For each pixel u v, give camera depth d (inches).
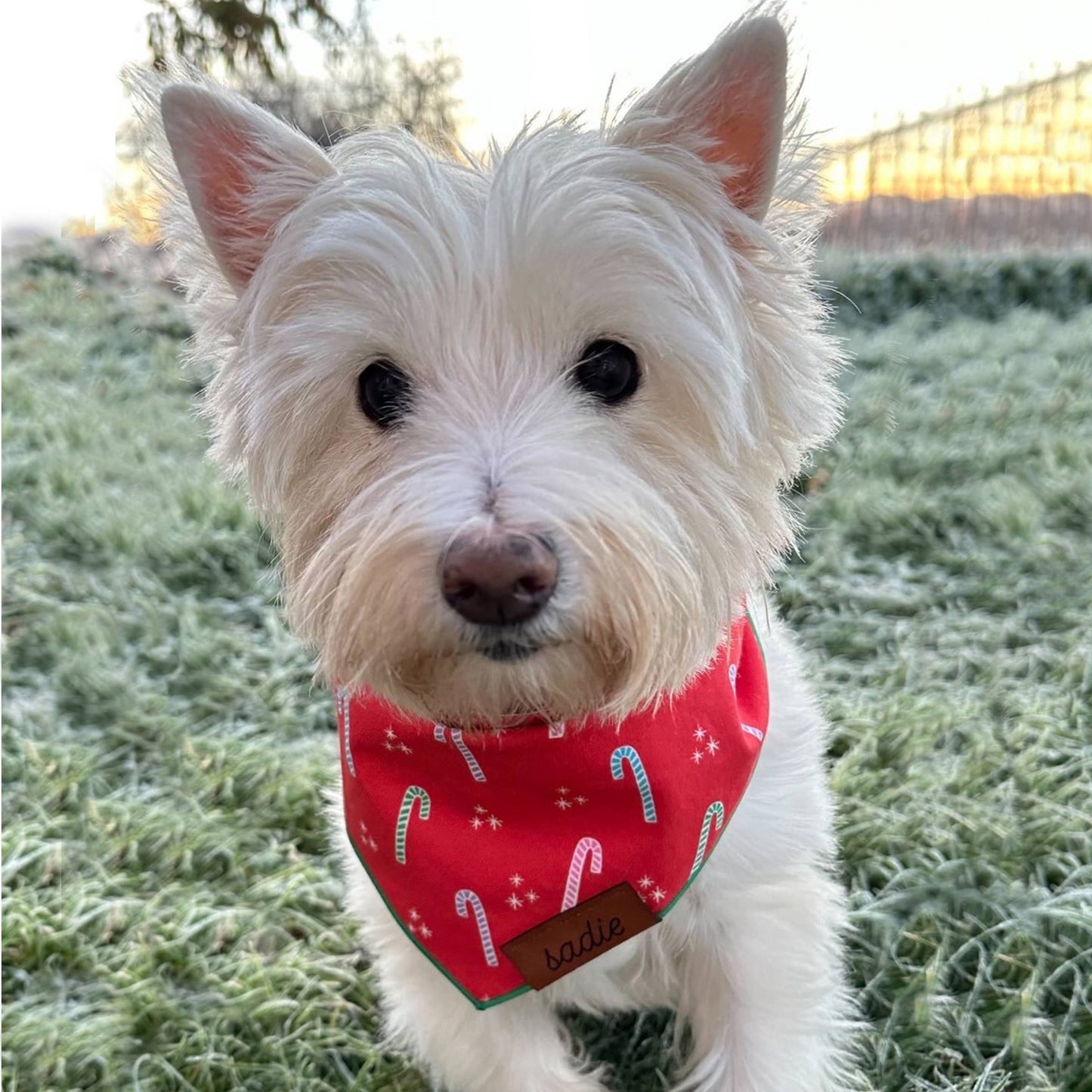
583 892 11.9
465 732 11.4
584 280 9.8
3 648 25.5
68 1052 14.6
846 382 44.2
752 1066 12.9
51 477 36.4
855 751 19.5
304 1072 14.6
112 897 17.8
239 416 12.1
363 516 10.0
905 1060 13.8
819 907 13.6
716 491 10.8
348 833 13.3
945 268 58.8
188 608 27.2
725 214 11.2
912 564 28.5
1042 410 38.6
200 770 20.8
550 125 11.2
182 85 11.0
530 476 9.1
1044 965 14.7
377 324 10.1
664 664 9.9
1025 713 20.7
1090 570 26.3
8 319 59.4
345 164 11.5
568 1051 14.4
